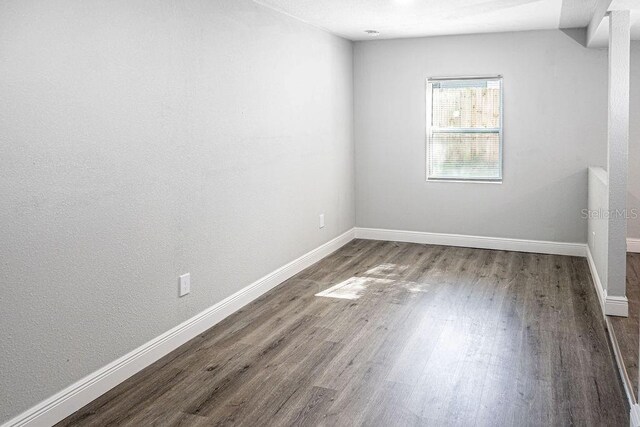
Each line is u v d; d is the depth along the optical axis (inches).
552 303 183.9
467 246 263.9
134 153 132.2
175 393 126.0
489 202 257.9
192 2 150.0
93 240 122.0
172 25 142.8
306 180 225.0
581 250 246.2
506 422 112.9
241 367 138.8
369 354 145.8
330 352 147.3
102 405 121.1
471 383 129.6
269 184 195.8
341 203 263.0
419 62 260.1
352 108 272.1
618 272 168.6
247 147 180.2
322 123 237.9
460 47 253.1
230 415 116.3
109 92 123.9
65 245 115.1
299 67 214.4
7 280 103.6
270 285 199.9
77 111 115.9
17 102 103.1
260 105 186.9
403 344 151.9
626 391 123.3
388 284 206.4
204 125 157.4
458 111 259.0
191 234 154.5
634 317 167.8
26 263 107.0
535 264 232.8
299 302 186.7
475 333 159.2
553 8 196.7
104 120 122.9
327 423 112.9
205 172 159.0
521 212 253.8
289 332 161.0
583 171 242.7
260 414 116.7
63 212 114.1
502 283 206.5
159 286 143.2
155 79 137.6
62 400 115.6
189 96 150.5
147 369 138.2
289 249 213.5
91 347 123.3
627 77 163.3
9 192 102.8
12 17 101.3
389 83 266.1
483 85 253.8
